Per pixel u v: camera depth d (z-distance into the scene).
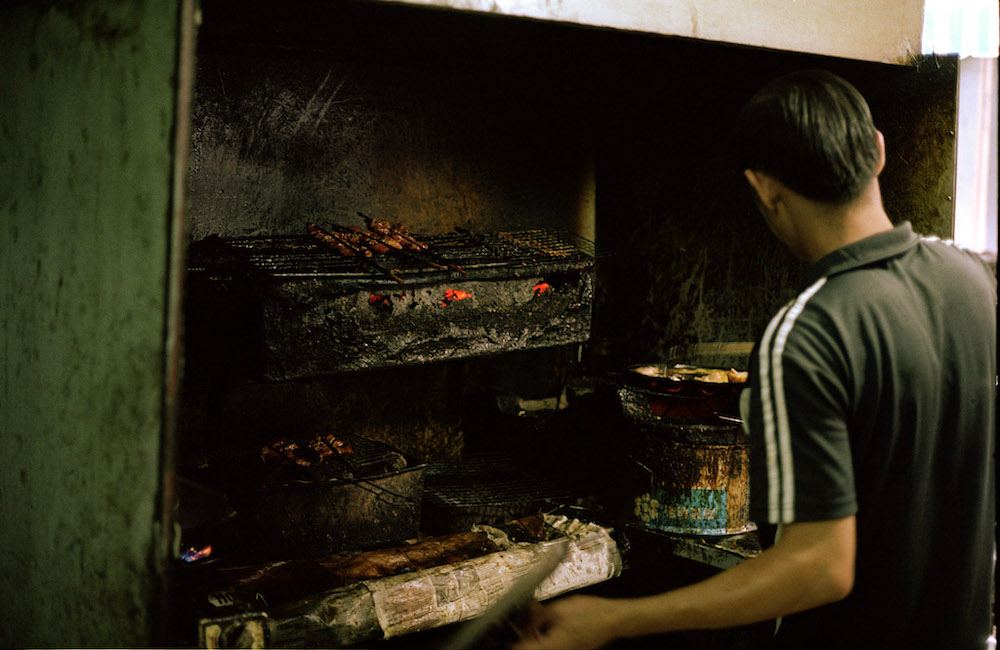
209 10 2.87
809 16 3.06
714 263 3.99
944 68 3.28
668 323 4.20
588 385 4.13
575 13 2.53
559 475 3.82
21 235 2.07
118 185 1.73
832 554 1.44
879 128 3.49
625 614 1.57
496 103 4.04
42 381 2.00
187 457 3.11
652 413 3.37
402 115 3.77
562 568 3.12
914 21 3.34
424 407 4.02
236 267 2.88
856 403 1.49
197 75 3.25
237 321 2.87
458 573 2.90
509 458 4.05
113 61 1.73
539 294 3.44
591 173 4.41
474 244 3.70
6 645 2.24
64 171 1.89
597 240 4.45
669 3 2.72
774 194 1.66
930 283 1.58
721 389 3.19
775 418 1.48
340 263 3.08
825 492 1.44
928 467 1.56
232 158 3.37
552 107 4.21
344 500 3.05
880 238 1.59
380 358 3.05
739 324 3.94
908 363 1.50
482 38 3.36
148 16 1.65
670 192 4.11
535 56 3.70
